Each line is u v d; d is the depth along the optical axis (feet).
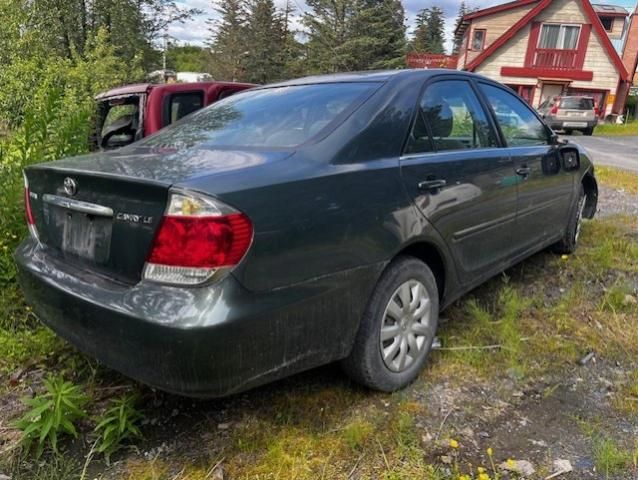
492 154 9.80
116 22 54.34
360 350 7.36
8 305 9.91
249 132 8.00
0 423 7.26
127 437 6.90
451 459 6.56
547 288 12.09
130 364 5.90
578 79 76.84
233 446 6.77
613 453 6.56
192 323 5.33
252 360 5.80
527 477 6.28
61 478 6.22
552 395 8.02
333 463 6.48
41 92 15.39
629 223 17.54
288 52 124.16
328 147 7.04
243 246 5.57
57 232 7.22
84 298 6.17
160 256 5.67
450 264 8.78
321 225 6.34
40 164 7.57
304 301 6.20
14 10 38.32
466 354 8.98
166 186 5.60
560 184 12.53
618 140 56.39
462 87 9.86
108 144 17.95
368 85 8.46
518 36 77.51
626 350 9.35
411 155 8.00
